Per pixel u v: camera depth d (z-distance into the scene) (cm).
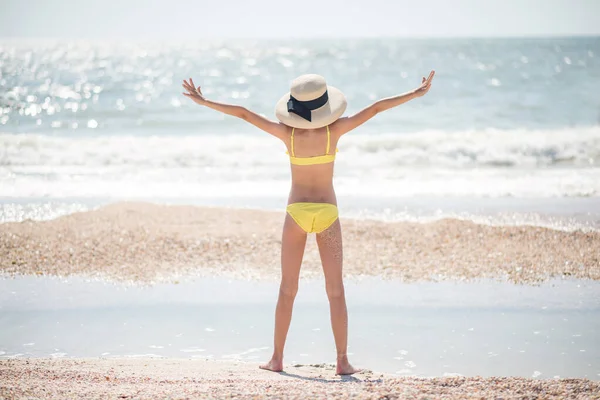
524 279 827
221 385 430
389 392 399
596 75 4038
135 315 700
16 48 6638
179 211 1162
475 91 3375
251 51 6444
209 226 1074
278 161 1725
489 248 961
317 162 485
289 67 4881
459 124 2412
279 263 913
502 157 1791
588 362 559
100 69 4603
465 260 910
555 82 3709
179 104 2938
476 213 1180
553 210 1194
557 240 991
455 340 618
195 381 454
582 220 1116
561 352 584
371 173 1614
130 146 1859
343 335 496
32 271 862
